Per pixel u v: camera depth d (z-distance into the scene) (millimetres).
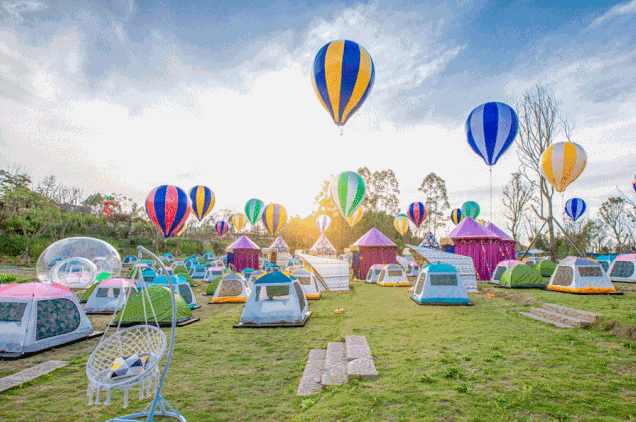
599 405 4359
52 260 9070
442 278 13430
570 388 4910
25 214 38656
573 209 24578
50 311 8141
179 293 12969
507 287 16484
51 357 7395
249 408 4855
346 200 17156
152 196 15961
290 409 4785
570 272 14203
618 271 17656
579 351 6660
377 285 21406
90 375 4102
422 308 12273
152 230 57562
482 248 20203
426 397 4668
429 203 68625
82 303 13797
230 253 30859
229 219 81375
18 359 7219
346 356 6852
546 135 27031
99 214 59906
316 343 8234
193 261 32188
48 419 4633
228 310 13305
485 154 14453
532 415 4133
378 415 4188
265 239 69500
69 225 47906
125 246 52531
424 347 7180
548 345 7137
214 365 6734
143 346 4906
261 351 7648
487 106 14086
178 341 8508
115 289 12625
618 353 6500
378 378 5441
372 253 25609
